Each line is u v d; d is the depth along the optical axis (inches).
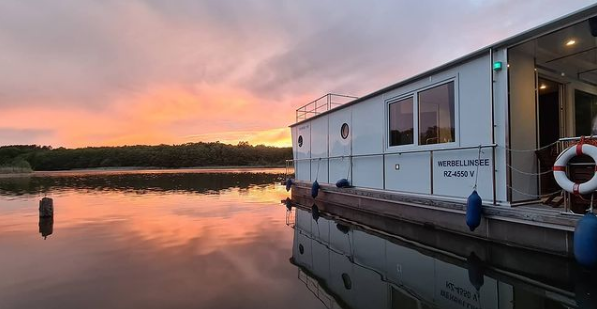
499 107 190.9
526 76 202.2
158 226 302.8
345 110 358.0
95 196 581.0
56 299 130.9
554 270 157.1
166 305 124.3
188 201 502.9
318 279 157.8
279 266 179.9
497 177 191.2
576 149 152.4
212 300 129.6
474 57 204.4
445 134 227.9
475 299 130.9
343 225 307.4
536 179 202.4
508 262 178.5
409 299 132.5
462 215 210.5
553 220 156.5
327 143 400.5
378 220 294.7
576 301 123.8
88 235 263.6
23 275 163.3
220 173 1593.3
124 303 126.2
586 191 144.4
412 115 260.5
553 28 163.8
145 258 195.5
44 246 226.8
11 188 772.0
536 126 206.1
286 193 620.7
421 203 241.6
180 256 200.5
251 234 268.2
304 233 272.4
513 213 174.6
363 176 327.0
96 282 152.2
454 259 191.8
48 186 831.1
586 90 258.1
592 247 130.3
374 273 169.0
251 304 125.6
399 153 271.0
